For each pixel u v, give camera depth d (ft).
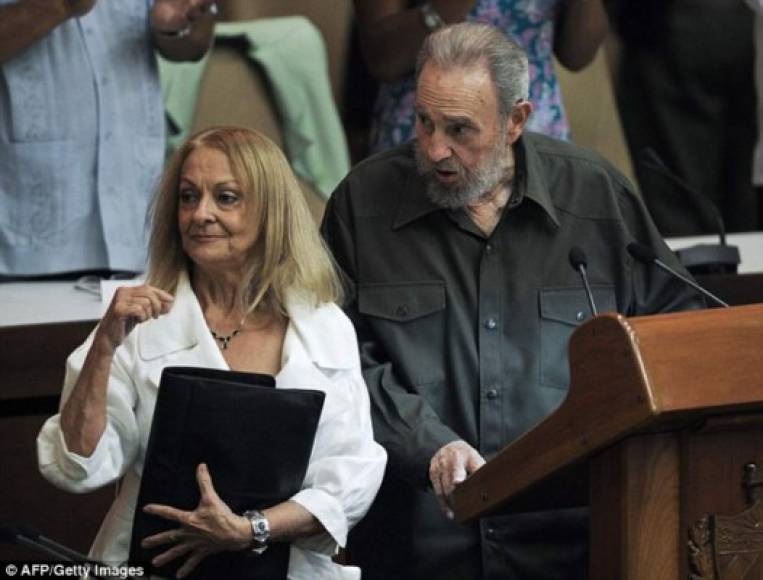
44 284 38.63
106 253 38.47
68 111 38.14
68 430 26.17
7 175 38.14
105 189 38.47
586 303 31.48
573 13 40.06
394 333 31.14
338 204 31.99
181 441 25.53
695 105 52.03
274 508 26.03
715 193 52.16
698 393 23.30
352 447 27.25
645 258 30.63
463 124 30.19
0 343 34.65
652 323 23.44
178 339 27.32
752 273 38.11
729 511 24.90
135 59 38.83
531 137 32.32
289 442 25.86
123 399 26.86
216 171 27.40
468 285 31.30
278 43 46.06
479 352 31.07
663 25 51.93
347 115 49.75
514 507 27.61
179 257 28.02
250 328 27.78
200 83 45.34
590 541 25.50
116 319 25.84
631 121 52.75
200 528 25.52
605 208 31.94
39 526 35.22
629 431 23.52
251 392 25.68
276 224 27.63
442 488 29.19
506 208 31.42
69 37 38.04
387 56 39.93
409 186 31.65
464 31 30.66
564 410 24.32
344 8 49.37
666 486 24.72
